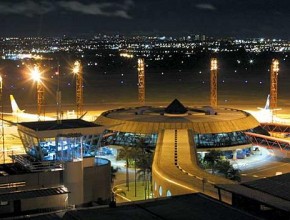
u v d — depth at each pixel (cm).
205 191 8562
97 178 9012
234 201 5691
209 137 15775
